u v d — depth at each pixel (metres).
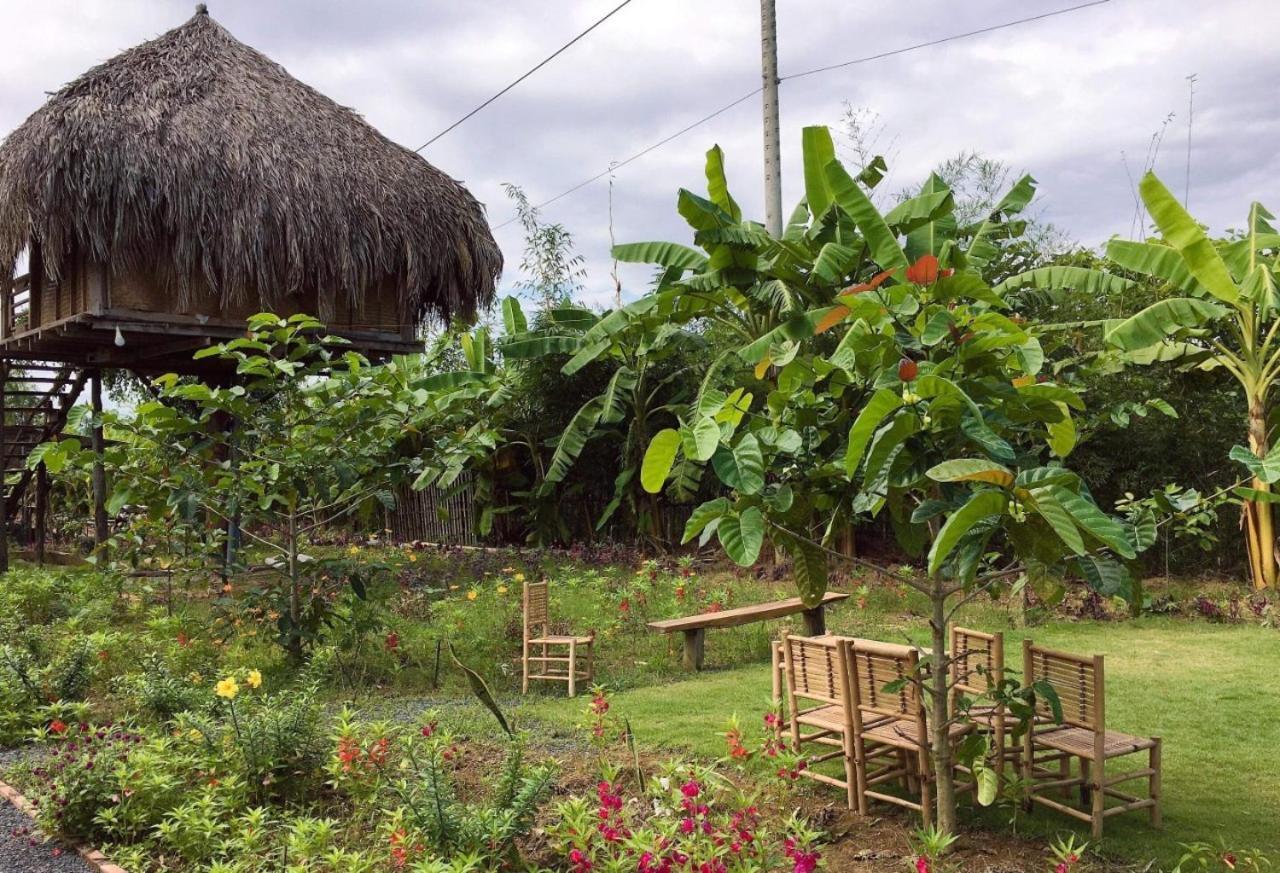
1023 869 3.69
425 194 11.85
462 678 6.95
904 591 10.02
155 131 10.02
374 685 6.80
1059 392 3.37
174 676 6.19
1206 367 10.26
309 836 3.65
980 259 8.95
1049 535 3.28
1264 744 5.39
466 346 10.86
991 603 9.62
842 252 8.04
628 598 8.74
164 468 6.78
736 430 3.80
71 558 14.28
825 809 4.30
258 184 10.32
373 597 7.41
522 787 4.05
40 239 10.09
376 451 7.13
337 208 10.79
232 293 10.56
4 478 13.12
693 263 9.62
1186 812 4.37
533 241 17.64
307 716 4.70
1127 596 3.33
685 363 14.09
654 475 3.37
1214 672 7.16
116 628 8.26
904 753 4.57
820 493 3.89
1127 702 6.30
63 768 4.18
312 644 7.07
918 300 3.77
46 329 10.79
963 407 3.23
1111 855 3.86
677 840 3.37
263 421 6.91
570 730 5.68
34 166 9.67
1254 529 10.40
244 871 3.50
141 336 11.01
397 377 7.41
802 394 3.87
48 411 13.48
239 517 7.26
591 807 4.02
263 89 11.47
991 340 3.39
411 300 11.91
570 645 6.75
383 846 3.73
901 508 3.75
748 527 3.37
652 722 5.81
